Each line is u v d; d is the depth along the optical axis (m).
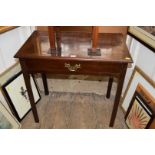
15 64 1.33
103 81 1.65
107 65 0.99
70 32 1.26
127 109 1.36
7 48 1.22
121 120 1.40
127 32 1.32
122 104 1.47
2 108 1.15
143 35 1.12
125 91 1.43
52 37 1.07
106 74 1.04
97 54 1.01
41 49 1.06
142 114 1.16
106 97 1.67
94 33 1.06
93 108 1.54
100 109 1.53
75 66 1.01
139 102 1.20
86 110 1.52
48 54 1.00
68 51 1.04
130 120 1.30
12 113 1.31
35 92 1.56
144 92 1.16
